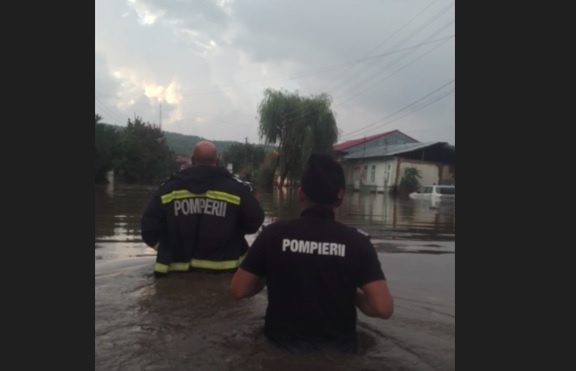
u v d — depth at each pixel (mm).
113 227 8492
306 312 2365
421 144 44438
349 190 47312
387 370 2273
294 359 2301
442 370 2312
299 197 2574
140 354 2375
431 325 3000
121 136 54062
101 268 4516
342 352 2369
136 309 3068
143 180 55156
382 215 13727
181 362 2283
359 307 2496
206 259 4082
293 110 43625
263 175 46625
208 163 4234
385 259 5801
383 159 43750
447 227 10133
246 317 2938
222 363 2270
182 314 2984
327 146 43500
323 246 2367
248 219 4172
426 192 27891
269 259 2424
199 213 4070
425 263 5516
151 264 4723
